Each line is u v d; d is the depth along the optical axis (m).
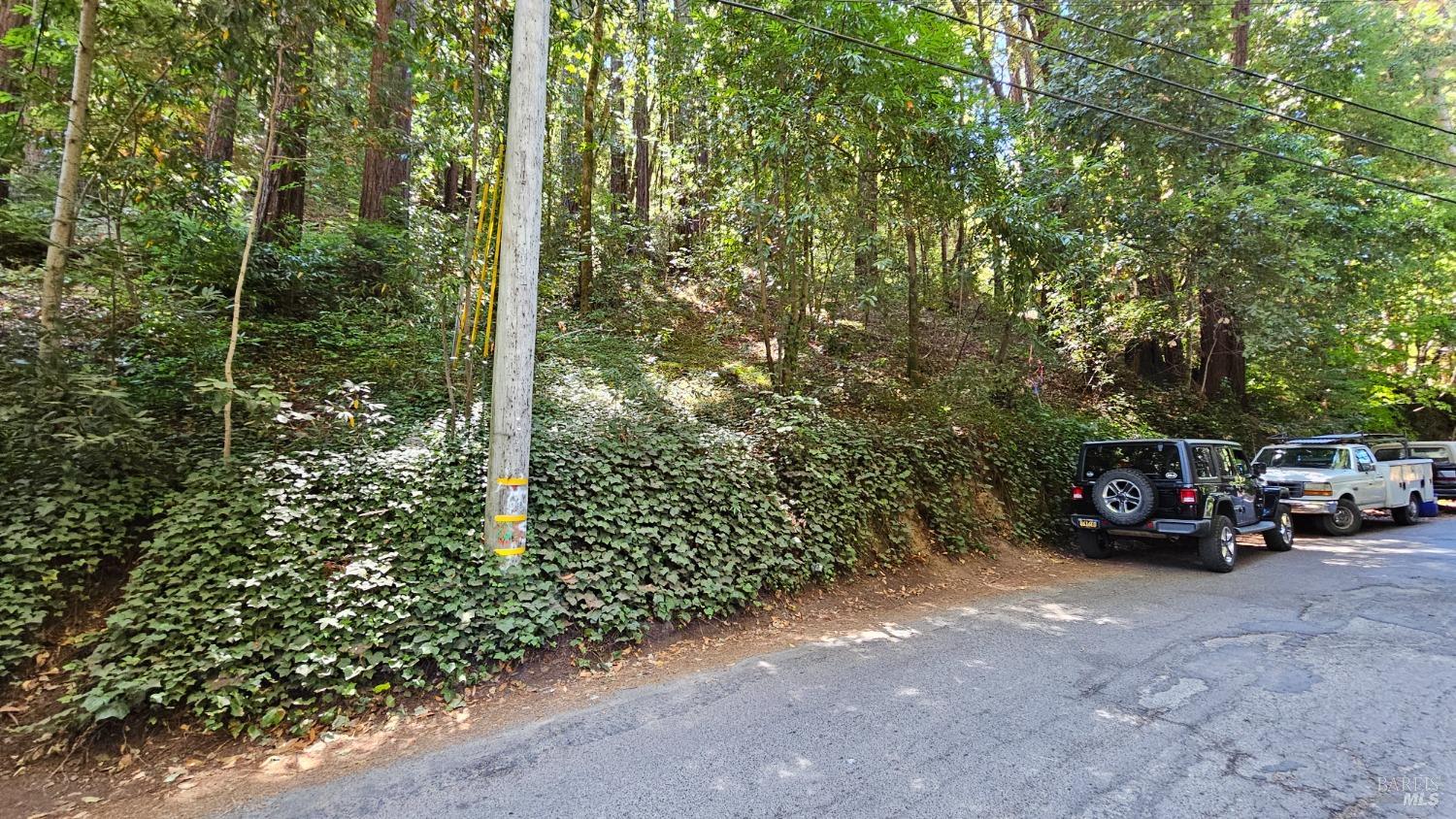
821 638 5.70
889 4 8.60
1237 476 9.23
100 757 3.48
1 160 5.91
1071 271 11.41
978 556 8.79
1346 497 11.85
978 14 15.12
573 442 6.63
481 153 8.09
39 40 6.11
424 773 3.41
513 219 5.26
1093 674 4.63
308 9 5.83
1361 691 4.24
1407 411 21.64
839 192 9.53
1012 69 16.31
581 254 11.49
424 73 6.98
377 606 4.46
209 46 5.80
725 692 4.45
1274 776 3.19
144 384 6.16
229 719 3.79
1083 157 12.38
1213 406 16.12
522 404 5.18
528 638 4.69
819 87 8.78
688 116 11.39
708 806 3.01
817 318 11.99
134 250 5.81
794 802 3.04
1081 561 9.18
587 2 9.63
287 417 5.82
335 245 10.83
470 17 7.09
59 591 4.19
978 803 2.99
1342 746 3.49
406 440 6.33
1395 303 17.56
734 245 10.19
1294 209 11.06
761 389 10.13
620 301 13.12
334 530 4.86
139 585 4.16
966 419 10.29
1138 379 16.36
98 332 5.71
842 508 7.63
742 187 9.12
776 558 6.54
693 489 6.59
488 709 4.21
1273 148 11.34
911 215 10.30
